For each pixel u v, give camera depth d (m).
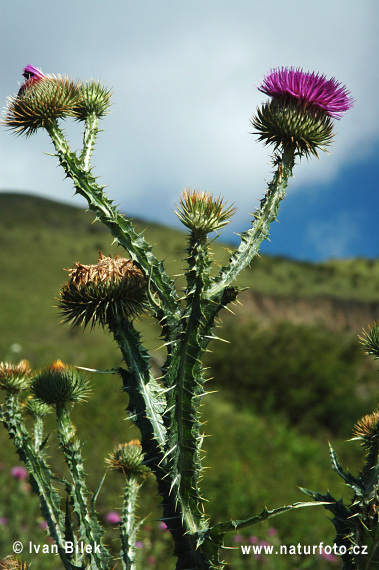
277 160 2.46
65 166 2.26
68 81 2.64
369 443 2.20
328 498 2.21
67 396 2.65
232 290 2.06
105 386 12.37
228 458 10.77
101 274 2.35
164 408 2.21
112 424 10.39
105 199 2.21
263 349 20.00
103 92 2.67
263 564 6.02
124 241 2.13
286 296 54.22
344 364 20.33
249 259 2.17
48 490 2.53
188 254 2.07
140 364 2.26
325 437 17.91
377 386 21.03
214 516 7.60
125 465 2.71
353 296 58.16
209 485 8.72
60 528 2.48
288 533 7.41
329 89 2.57
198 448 2.08
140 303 2.38
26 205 83.31
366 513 2.13
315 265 70.12
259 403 18.81
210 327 2.06
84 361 17.95
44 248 61.00
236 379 19.38
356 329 52.53
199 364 2.05
